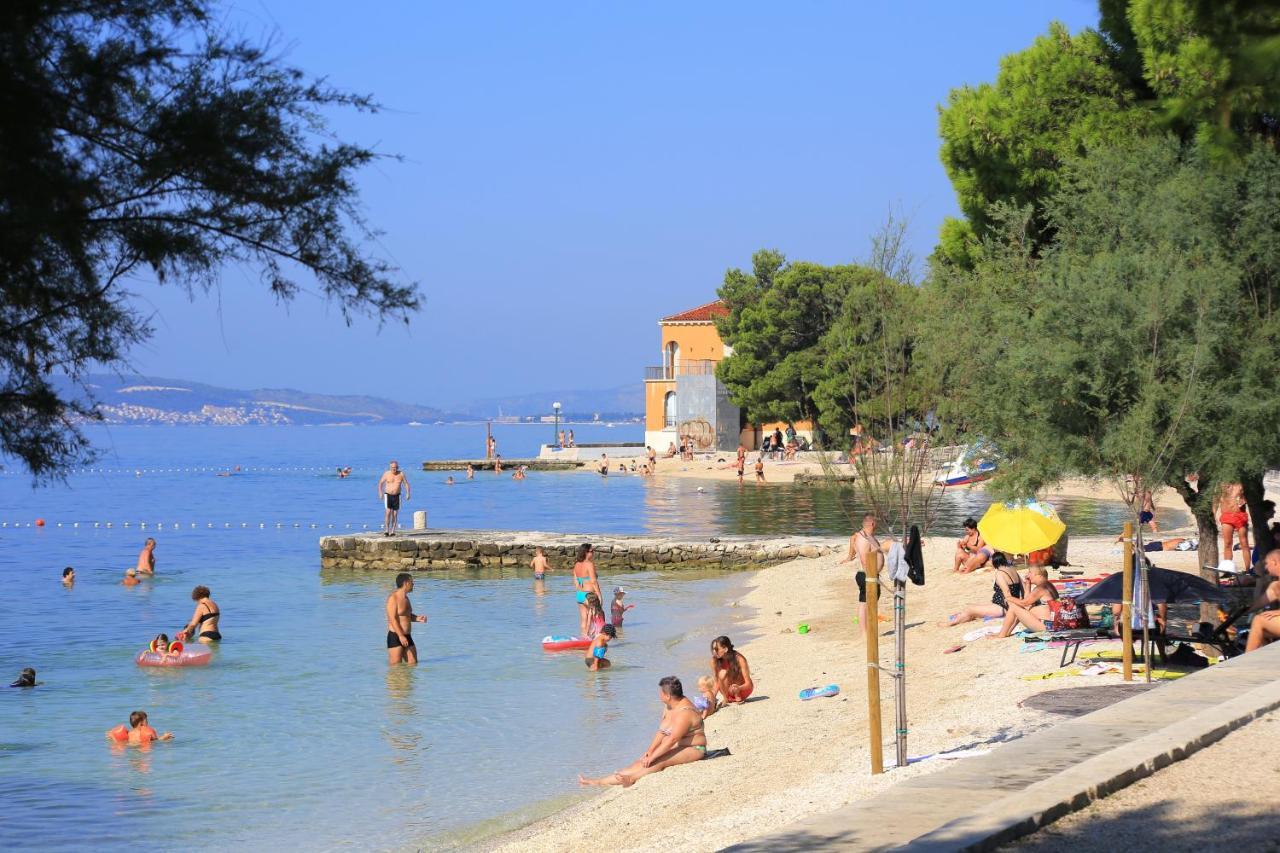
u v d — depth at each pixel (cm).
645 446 11031
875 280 1356
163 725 2066
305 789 1692
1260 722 991
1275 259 1883
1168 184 1955
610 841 1342
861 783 1287
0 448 668
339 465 13562
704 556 4259
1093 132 2517
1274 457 1858
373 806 1612
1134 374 1794
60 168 629
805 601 3234
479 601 3512
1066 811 780
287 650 2734
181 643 2603
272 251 692
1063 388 1812
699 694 2212
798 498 6988
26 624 3158
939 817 796
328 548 4338
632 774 1650
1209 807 779
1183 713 1039
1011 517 2459
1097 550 3384
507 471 10281
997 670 1866
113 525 6347
